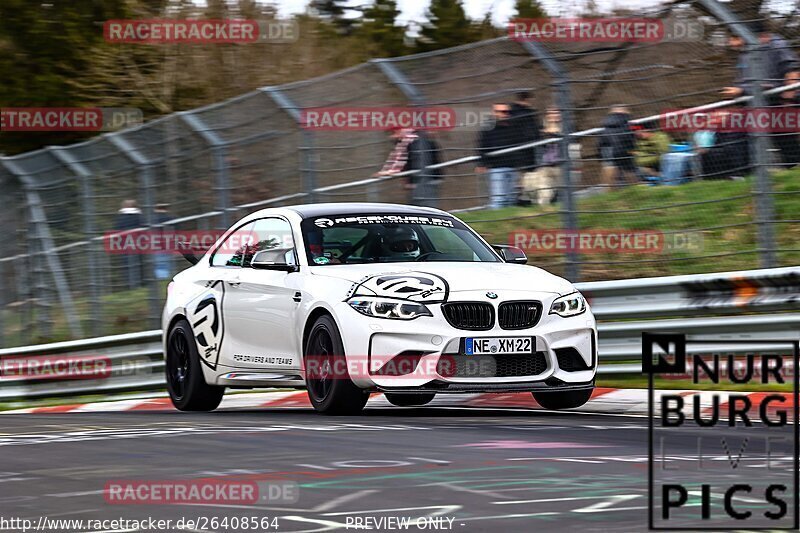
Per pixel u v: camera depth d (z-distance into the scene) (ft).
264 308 87.66
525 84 104.88
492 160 107.34
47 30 252.21
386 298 77.66
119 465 55.26
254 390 118.83
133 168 138.51
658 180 100.12
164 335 100.89
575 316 80.02
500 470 50.78
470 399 94.68
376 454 56.54
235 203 127.03
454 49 108.78
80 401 138.51
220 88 254.06
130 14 256.93
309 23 260.62
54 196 148.66
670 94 98.63
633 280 98.43
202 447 61.26
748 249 104.88
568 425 70.08
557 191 104.58
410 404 94.94
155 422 78.95
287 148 121.08
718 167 98.22
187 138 131.64
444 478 48.73
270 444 61.67
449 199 110.01
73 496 46.55
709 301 94.43
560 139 102.89
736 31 95.61
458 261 85.61
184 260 134.82
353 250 85.81
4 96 249.55
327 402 80.12
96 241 143.23
